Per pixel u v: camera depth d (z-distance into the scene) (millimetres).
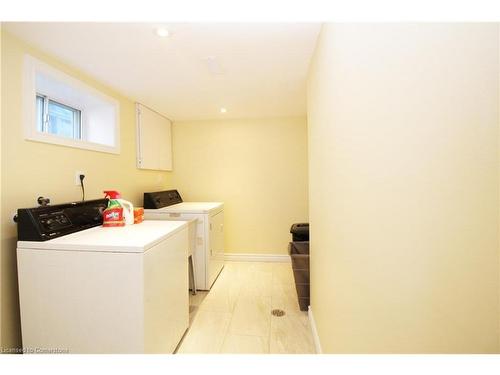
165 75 1902
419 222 498
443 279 439
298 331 1783
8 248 1269
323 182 1330
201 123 3373
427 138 469
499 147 340
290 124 3225
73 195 1699
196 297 2318
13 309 1281
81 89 1811
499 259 341
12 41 1309
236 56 1634
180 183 3430
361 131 770
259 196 3305
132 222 1692
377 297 679
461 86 392
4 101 1262
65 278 1176
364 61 740
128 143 2404
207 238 2453
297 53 1600
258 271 2967
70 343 1174
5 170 1262
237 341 1674
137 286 1145
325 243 1301
